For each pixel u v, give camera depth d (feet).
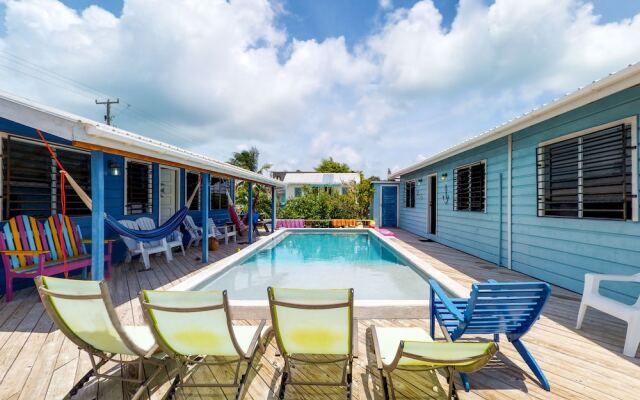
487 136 20.27
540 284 7.73
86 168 19.70
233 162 92.89
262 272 22.43
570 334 10.68
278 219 49.26
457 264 21.90
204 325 7.17
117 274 18.42
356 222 49.52
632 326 9.20
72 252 16.72
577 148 15.78
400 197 47.96
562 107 14.55
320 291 7.19
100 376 7.61
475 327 8.39
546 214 17.72
